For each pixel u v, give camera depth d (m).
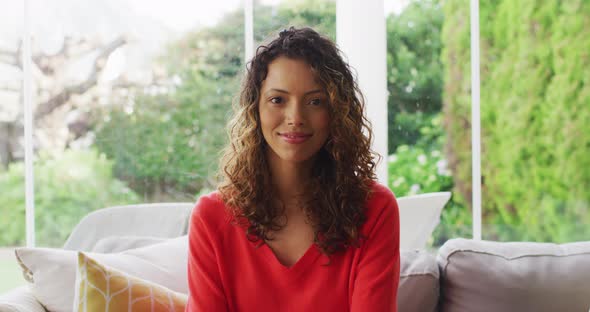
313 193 1.46
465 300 1.71
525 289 1.68
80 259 1.58
